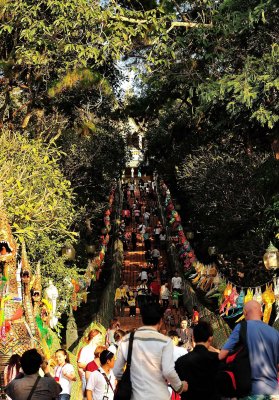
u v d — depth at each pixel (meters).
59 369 13.59
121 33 25.36
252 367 8.24
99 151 47.91
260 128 26.56
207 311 29.77
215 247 36.56
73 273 26.91
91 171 47.81
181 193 63.69
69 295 26.58
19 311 15.22
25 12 25.83
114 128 49.91
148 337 8.33
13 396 9.12
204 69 27.64
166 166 56.00
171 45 26.20
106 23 25.50
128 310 42.75
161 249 58.28
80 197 46.53
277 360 8.36
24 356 9.22
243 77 23.00
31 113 32.84
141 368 8.24
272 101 23.47
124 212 67.62
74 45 26.80
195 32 25.84
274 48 23.81
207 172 39.06
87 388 12.09
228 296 24.23
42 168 24.94
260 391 8.20
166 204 65.12
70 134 44.56
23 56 28.61
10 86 32.06
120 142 50.22
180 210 64.31
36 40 27.00
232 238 35.91
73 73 29.73
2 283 15.27
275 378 8.32
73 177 45.75
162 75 28.11
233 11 24.72
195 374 8.88
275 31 24.94
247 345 8.30
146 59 26.84
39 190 23.98
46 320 18.08
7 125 31.59
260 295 21.69
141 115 39.78
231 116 24.09
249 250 32.81
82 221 43.97
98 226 60.53
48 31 25.84
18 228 20.05
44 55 29.55
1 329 14.85
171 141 46.62
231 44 26.08
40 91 33.28
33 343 15.19
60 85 30.05
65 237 29.39
